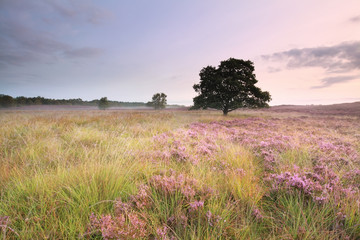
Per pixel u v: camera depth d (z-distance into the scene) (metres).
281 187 2.94
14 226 1.91
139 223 1.97
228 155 4.91
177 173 3.50
